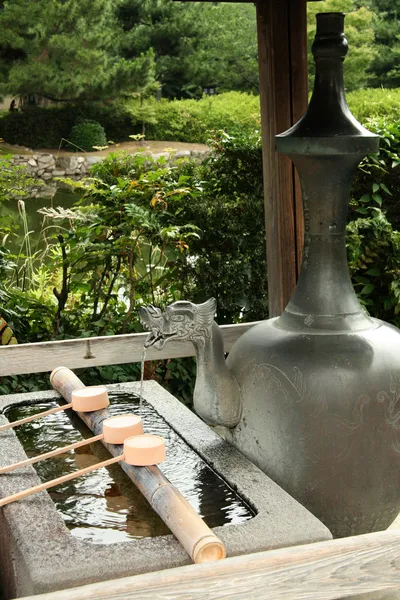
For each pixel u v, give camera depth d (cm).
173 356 332
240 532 191
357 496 235
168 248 427
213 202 439
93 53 1673
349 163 238
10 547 204
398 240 426
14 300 413
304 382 231
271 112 348
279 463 236
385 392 232
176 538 187
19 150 1705
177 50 2053
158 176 421
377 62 1852
